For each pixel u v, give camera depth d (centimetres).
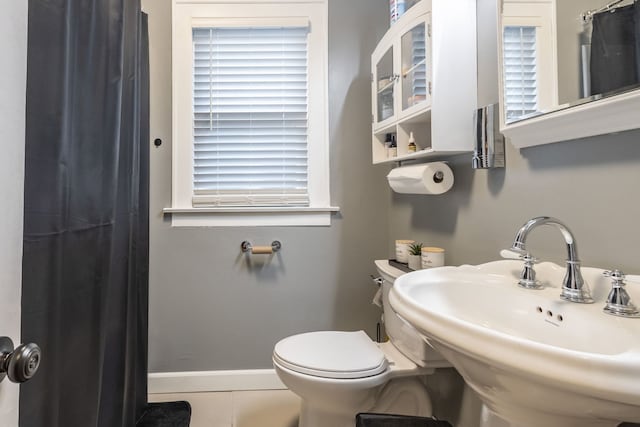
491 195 111
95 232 96
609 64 67
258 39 186
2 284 42
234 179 187
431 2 117
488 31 113
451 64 118
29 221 67
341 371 113
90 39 93
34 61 69
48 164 72
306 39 188
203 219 183
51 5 73
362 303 191
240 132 187
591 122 72
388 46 150
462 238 127
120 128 120
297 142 189
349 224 191
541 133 86
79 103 88
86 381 90
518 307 78
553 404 49
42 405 69
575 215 80
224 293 184
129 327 136
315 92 189
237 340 185
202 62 185
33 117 69
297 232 188
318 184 190
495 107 106
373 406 123
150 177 180
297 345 131
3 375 42
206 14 182
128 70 128
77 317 87
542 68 83
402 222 178
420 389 129
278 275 187
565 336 67
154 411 161
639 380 39
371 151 192
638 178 66
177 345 182
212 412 163
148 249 164
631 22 63
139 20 139
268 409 165
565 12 77
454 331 53
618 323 58
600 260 74
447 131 117
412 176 129
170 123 182
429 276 88
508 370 46
